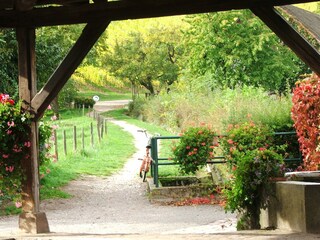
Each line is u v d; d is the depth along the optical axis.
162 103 43.88
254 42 34.81
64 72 11.47
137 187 21.12
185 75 41.41
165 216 15.67
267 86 35.47
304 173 10.75
